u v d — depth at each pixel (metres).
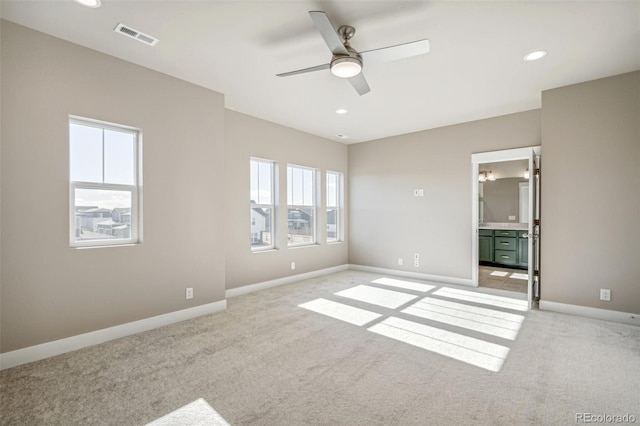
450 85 3.46
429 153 5.28
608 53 2.78
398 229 5.69
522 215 6.68
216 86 3.54
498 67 3.04
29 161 2.42
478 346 2.71
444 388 2.07
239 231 4.43
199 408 1.87
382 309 3.73
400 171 5.66
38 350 2.46
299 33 2.49
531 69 3.08
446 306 3.84
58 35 2.52
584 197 3.40
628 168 3.18
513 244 6.31
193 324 3.26
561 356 2.51
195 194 3.49
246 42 2.63
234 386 2.10
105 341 2.81
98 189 2.87
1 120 2.30
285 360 2.47
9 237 2.34
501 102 3.99
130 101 2.97
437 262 5.21
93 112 2.74
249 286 4.54
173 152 3.30
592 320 3.30
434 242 5.24
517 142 4.39
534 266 3.96
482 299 4.13
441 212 5.15
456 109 4.26
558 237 3.56
